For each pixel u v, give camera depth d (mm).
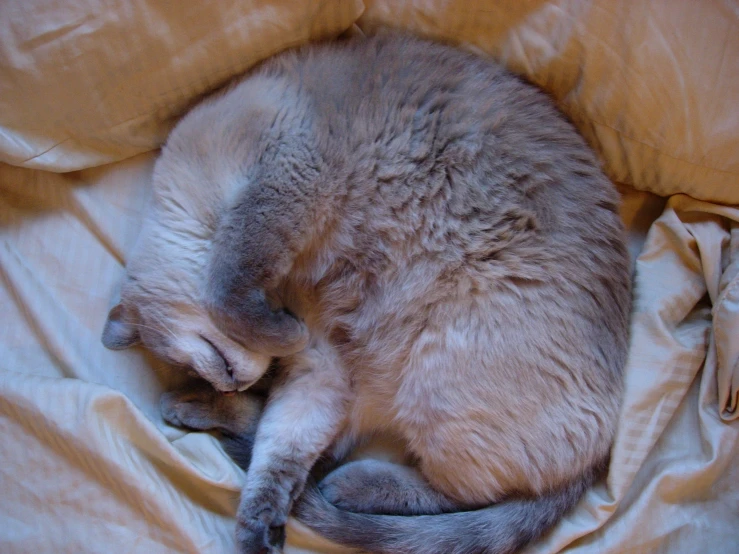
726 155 635
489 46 644
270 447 664
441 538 634
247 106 610
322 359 683
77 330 687
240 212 603
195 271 635
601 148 658
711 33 609
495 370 613
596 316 624
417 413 641
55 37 610
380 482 666
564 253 613
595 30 613
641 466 657
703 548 646
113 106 643
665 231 679
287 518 656
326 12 631
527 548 641
